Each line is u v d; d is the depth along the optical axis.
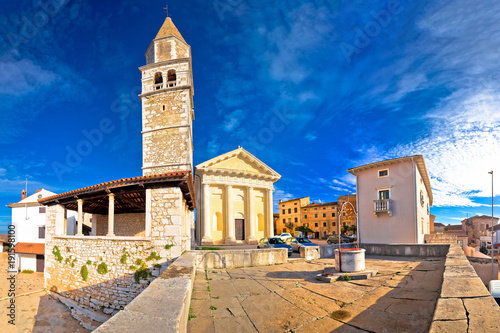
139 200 20.98
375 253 18.00
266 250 14.59
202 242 39.16
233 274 11.55
